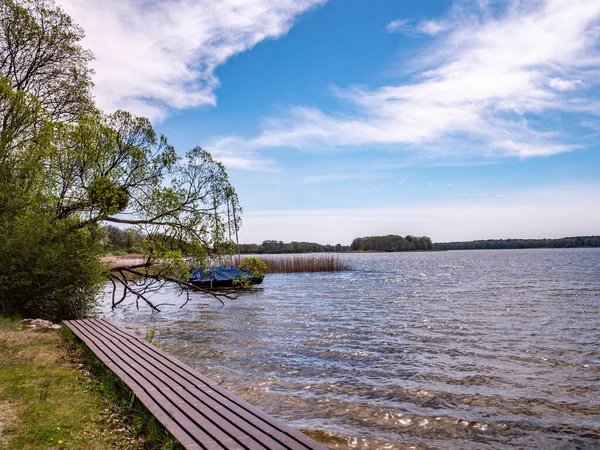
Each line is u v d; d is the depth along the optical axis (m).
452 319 16.64
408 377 8.75
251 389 7.81
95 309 15.16
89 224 14.29
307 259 53.75
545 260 85.44
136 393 5.20
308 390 7.84
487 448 5.52
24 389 5.79
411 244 191.75
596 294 24.64
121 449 4.16
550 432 6.02
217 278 29.45
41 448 4.05
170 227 16.45
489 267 63.16
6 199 13.06
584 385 8.20
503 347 11.55
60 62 17.17
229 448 3.60
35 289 12.90
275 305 22.06
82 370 7.07
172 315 18.72
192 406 4.80
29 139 14.09
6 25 15.82
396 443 5.58
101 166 15.01
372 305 21.61
